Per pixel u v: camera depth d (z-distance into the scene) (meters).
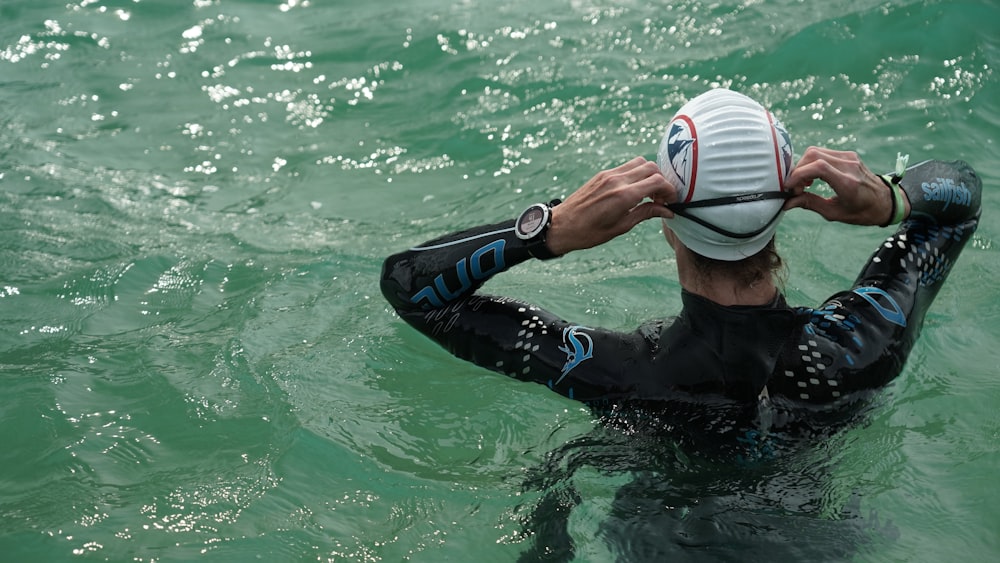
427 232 6.92
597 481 3.91
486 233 3.96
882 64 8.45
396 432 4.62
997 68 8.19
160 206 7.34
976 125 7.62
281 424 4.77
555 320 4.08
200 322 5.83
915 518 3.76
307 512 4.20
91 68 9.45
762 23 9.27
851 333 3.91
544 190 7.38
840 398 3.85
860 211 3.68
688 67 8.80
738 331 3.63
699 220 3.50
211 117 8.66
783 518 3.70
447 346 4.19
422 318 4.19
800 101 8.19
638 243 6.45
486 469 4.30
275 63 9.48
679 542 3.65
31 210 7.24
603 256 6.34
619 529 3.76
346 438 4.61
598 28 9.58
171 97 8.97
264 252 6.69
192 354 5.45
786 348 3.84
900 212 3.77
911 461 4.05
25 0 10.66
